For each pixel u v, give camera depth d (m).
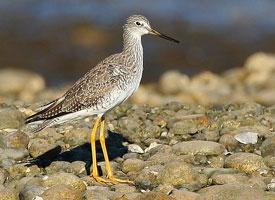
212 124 15.91
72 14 31.17
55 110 13.23
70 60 28.38
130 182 12.77
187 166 12.55
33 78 24.48
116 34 30.06
